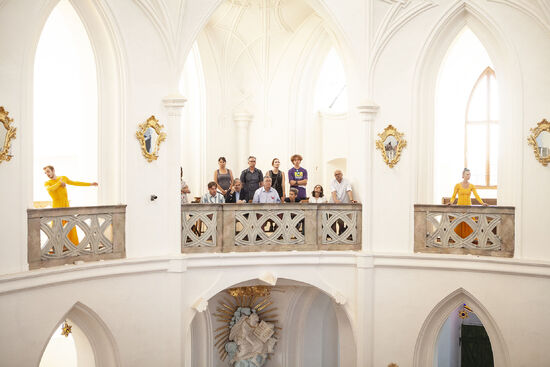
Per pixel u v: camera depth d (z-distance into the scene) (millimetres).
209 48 19578
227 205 15773
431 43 16078
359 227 16391
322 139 20562
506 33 15234
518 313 15062
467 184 16016
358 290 16250
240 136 20375
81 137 15516
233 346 18844
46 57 15891
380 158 16375
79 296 13820
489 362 22578
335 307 17438
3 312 12312
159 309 15156
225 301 18812
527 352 14984
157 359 15102
